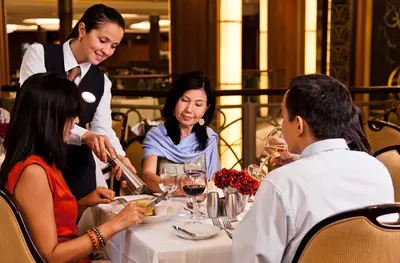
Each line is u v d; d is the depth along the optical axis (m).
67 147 2.98
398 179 3.04
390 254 1.79
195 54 10.18
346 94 1.86
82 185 3.05
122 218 2.25
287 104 1.89
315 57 11.64
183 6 10.23
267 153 2.57
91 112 3.07
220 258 2.15
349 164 1.83
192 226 2.30
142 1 13.62
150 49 14.59
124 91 5.70
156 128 3.29
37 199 2.07
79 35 2.93
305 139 1.88
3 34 7.27
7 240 2.01
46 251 2.08
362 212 1.71
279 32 11.91
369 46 9.17
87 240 2.17
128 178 2.64
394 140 4.18
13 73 10.90
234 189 2.48
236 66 9.88
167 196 2.68
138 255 2.22
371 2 9.09
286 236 1.79
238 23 9.83
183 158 3.23
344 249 1.75
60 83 2.15
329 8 9.58
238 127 7.75
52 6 13.58
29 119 2.11
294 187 1.78
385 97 9.02
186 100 3.15
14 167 2.09
